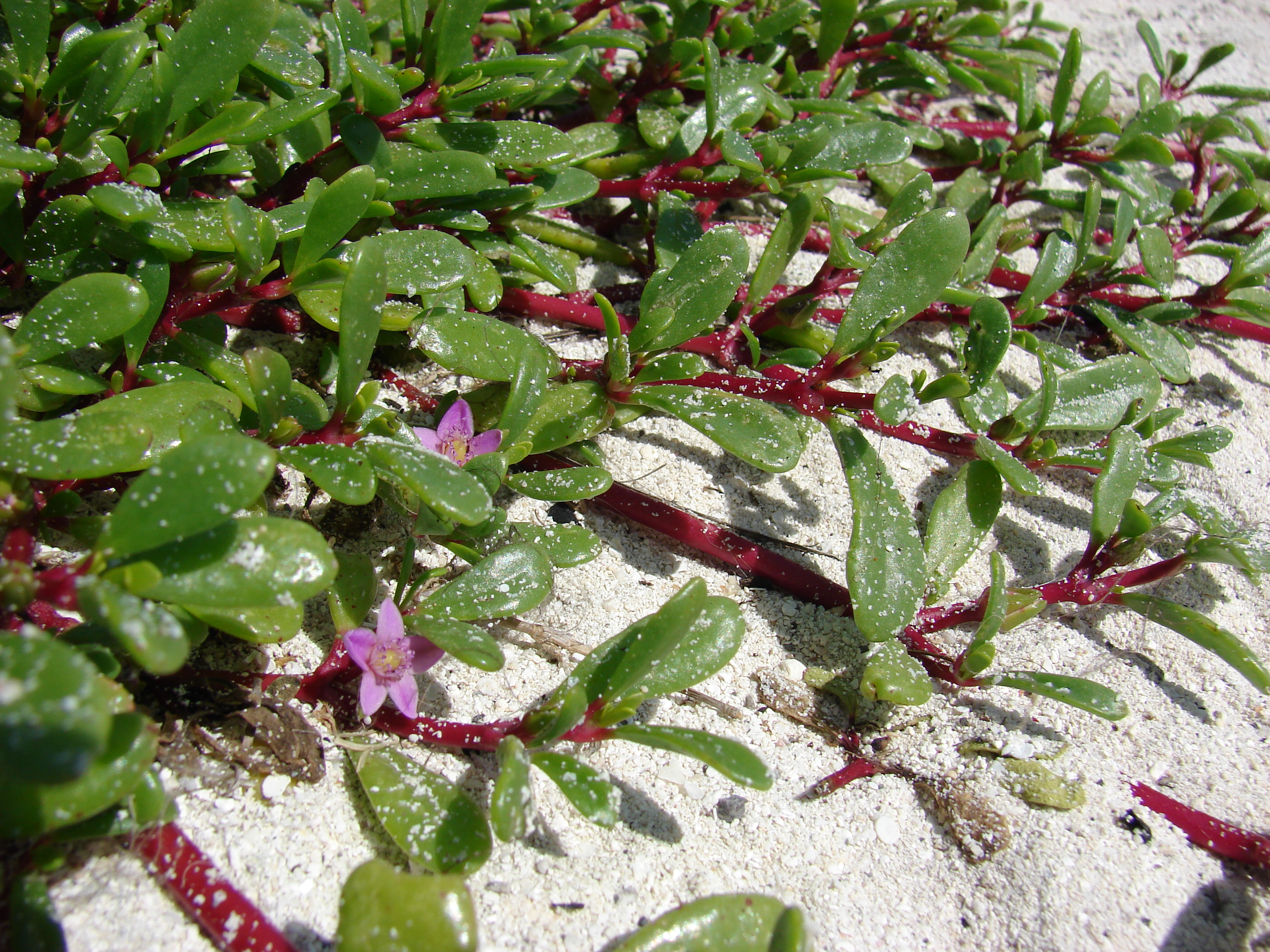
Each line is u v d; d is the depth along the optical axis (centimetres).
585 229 27
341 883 16
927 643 20
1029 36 33
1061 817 18
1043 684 18
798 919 14
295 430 17
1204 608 22
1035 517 23
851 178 23
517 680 19
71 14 21
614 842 17
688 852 17
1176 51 34
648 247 26
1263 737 20
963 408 22
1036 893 17
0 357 13
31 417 18
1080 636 21
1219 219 27
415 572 20
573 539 19
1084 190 28
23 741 12
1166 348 25
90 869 15
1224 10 42
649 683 17
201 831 16
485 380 22
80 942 14
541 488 19
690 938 15
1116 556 21
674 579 21
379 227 22
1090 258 25
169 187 20
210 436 14
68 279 18
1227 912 17
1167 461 22
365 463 16
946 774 18
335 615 17
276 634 16
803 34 29
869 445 20
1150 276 25
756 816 18
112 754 13
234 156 20
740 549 21
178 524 14
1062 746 19
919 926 17
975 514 21
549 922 16
